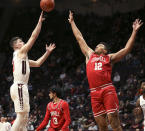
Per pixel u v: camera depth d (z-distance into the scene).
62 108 6.12
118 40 20.92
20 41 5.10
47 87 19.50
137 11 22.27
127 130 12.51
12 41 5.09
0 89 20.53
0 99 19.41
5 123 8.29
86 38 22.52
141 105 6.21
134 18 21.88
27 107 4.80
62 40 25.41
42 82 20.20
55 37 25.69
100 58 4.64
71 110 15.34
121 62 19.52
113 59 4.63
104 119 4.61
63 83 19.25
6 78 21.67
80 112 14.79
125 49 4.58
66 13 26.70
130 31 21.52
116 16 23.55
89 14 25.45
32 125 8.55
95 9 25.66
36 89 19.34
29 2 30.02
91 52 4.87
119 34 21.55
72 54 22.86
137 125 12.34
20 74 4.80
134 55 19.47
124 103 14.41
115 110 4.48
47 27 26.55
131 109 13.60
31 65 5.39
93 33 22.81
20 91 4.76
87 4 25.98
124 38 21.20
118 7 24.61
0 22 29.36
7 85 20.83
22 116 4.80
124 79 18.38
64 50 24.25
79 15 25.50
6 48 26.48
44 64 22.45
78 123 13.69
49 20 26.88
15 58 4.89
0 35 28.33
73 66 21.84
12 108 13.82
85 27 23.88
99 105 4.59
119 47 20.50
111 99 4.48
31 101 12.07
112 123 4.46
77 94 17.09
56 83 19.45
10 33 28.12
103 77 4.54
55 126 6.20
